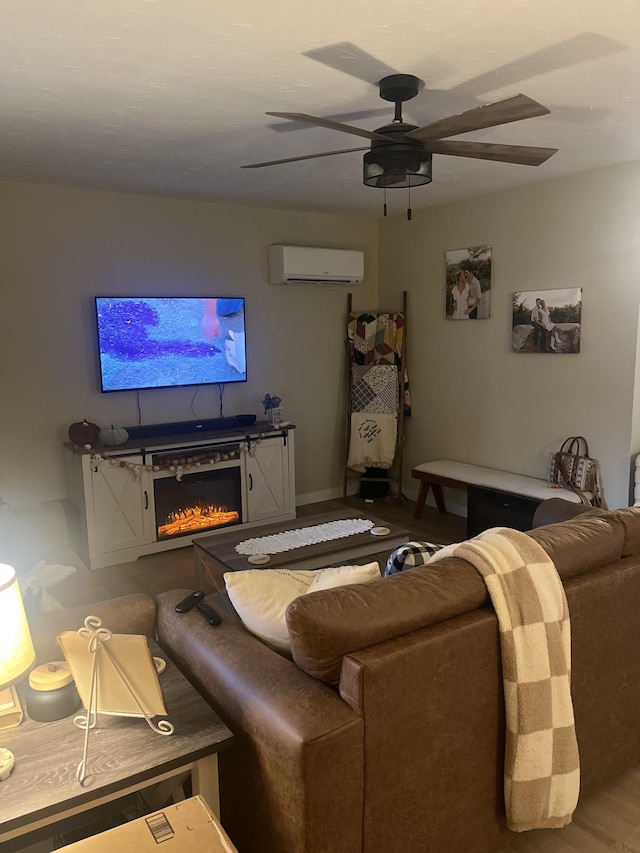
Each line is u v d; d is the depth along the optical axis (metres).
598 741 2.23
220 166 3.89
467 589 1.85
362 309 6.01
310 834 1.54
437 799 1.80
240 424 5.17
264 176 4.16
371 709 1.59
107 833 1.38
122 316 4.63
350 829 1.61
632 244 4.09
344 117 3.04
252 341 5.40
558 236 4.50
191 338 4.97
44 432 4.54
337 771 1.55
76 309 4.55
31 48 2.22
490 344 5.09
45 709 1.66
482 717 1.86
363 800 1.63
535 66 2.46
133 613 2.15
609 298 4.26
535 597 1.89
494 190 4.81
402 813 1.72
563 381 4.61
